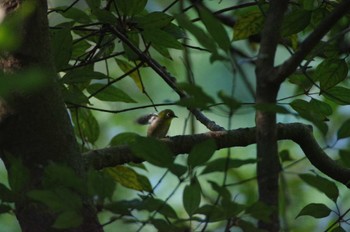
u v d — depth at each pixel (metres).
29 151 7.06
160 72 9.49
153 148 5.68
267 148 6.09
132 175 9.69
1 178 17.31
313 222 14.18
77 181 5.62
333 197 6.38
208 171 5.78
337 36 6.92
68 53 7.95
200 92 5.27
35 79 5.11
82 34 10.46
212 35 5.69
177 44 8.47
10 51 6.95
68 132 7.23
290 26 9.13
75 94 8.64
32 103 7.06
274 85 6.12
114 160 8.04
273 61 6.25
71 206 5.60
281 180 11.88
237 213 5.75
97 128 10.38
